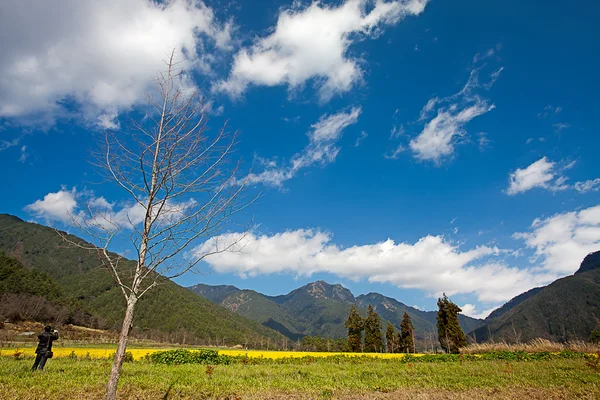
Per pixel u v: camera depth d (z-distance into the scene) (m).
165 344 81.06
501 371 18.42
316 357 27.78
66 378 12.48
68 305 87.44
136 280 7.07
